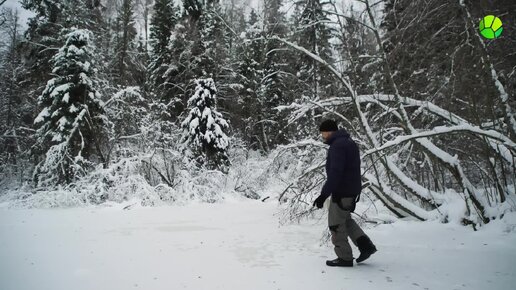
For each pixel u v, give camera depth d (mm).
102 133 12289
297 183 6238
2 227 5691
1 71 20719
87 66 11773
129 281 2871
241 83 21844
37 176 12461
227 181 12422
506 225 4266
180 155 11719
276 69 18922
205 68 20297
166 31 21562
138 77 21938
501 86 5277
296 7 7438
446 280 2781
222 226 5656
